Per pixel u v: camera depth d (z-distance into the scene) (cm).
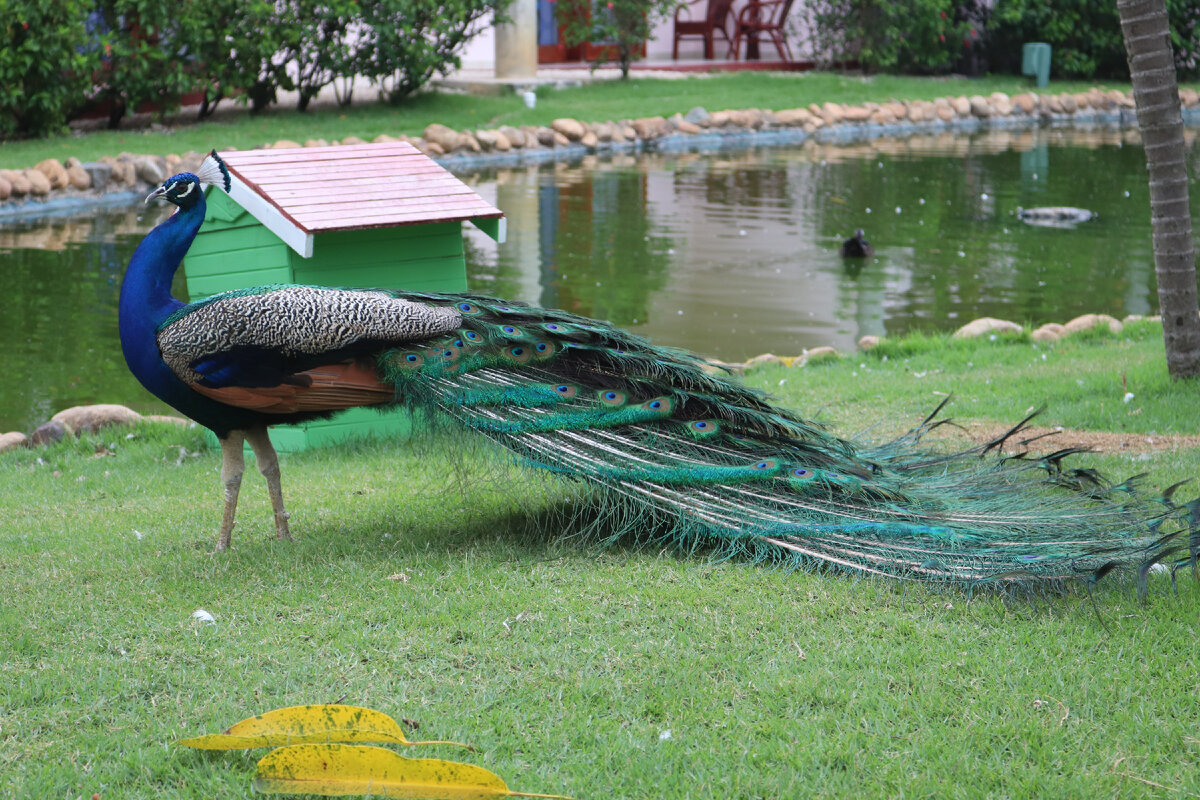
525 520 514
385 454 664
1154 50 689
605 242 1347
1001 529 421
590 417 464
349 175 697
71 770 312
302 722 311
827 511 443
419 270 698
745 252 1300
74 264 1226
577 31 2450
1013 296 1116
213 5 1845
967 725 329
